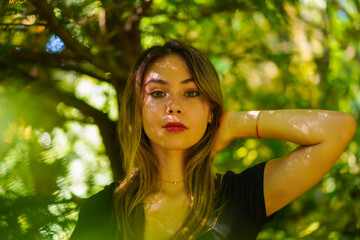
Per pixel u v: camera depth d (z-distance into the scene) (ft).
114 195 4.50
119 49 6.98
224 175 4.62
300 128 4.37
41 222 5.55
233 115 4.67
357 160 8.66
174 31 7.47
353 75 9.50
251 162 8.95
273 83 9.66
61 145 7.25
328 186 8.80
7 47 5.99
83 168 7.34
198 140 4.37
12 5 5.88
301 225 8.70
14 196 5.63
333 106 9.39
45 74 6.73
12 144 6.16
